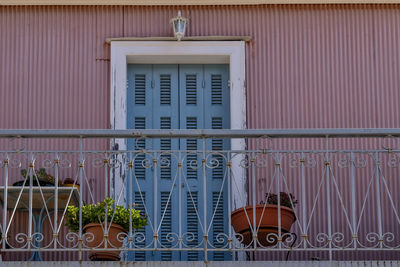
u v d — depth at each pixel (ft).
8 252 32.91
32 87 35.09
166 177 34.83
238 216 29.86
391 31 35.91
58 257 33.01
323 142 34.68
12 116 34.78
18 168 34.12
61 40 35.60
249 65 35.35
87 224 29.60
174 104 35.63
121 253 32.73
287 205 30.91
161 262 28.19
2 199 32.42
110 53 35.40
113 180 33.86
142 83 35.76
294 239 32.37
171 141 35.22
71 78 35.24
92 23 35.76
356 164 34.30
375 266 28.32
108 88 35.17
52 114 34.83
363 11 35.86
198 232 34.22
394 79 35.42
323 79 35.35
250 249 28.14
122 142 34.27
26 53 35.45
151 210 34.35
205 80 35.88
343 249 28.27
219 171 34.86
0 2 35.70
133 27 35.73
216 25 35.76
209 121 35.53
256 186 34.04
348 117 34.99
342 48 35.70
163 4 35.78
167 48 35.17
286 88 35.19
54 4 35.86
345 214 30.60
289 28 35.81
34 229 32.53
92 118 34.83
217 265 28.17
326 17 35.96
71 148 34.47
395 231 33.68
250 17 35.88
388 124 34.99
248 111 34.86
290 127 34.81
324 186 34.12
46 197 31.78
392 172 34.27
